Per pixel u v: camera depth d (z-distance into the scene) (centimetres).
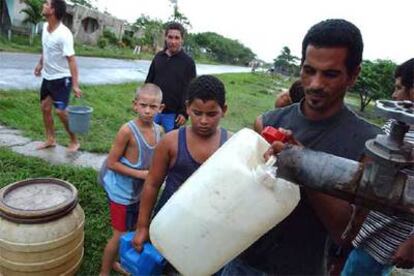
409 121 88
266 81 3116
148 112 262
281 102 312
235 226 128
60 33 467
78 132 491
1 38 1947
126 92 1124
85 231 327
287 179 110
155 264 189
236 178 127
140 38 3716
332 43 120
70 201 250
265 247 155
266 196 126
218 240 131
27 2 2169
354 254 228
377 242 210
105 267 274
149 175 207
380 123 880
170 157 204
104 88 1087
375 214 205
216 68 3828
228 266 170
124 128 261
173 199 138
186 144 201
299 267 153
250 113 1192
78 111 484
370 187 97
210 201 129
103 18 3206
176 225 135
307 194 138
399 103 98
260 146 133
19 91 794
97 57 2266
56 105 493
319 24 125
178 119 457
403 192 95
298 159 107
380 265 216
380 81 1641
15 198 250
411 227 198
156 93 265
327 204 132
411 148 94
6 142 511
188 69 446
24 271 235
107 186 270
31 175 403
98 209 361
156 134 274
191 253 135
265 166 126
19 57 1519
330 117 140
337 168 102
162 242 139
